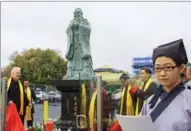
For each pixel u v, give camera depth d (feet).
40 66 179.73
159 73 8.14
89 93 23.99
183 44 8.25
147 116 7.70
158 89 8.32
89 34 42.73
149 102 8.46
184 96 7.88
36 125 38.19
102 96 20.90
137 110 28.81
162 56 8.07
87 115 24.12
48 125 25.98
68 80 36.81
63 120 36.63
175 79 8.03
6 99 20.57
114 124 9.57
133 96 29.84
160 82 8.11
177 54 8.02
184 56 8.27
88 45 42.60
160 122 7.80
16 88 32.76
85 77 41.60
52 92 60.03
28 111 36.65
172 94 7.98
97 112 20.76
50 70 179.32
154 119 7.89
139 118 7.75
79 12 42.75
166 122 7.75
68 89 36.94
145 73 28.32
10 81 32.65
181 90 7.98
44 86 55.88
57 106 63.26
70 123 36.01
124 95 30.42
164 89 8.21
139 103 28.76
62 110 37.01
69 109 36.63
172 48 8.06
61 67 182.29
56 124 36.42
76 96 36.40
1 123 20.33
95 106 22.49
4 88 20.54
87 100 24.27
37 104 54.95
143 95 28.17
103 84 22.54
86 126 23.99
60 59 183.21
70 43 42.50
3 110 20.38
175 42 8.19
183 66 8.21
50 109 61.26
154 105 8.23
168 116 7.79
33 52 183.62
